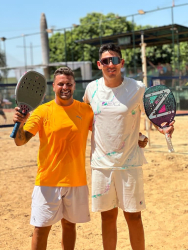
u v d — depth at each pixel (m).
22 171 7.21
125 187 2.97
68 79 2.92
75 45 35.97
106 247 3.15
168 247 3.65
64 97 2.93
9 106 18.02
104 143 2.99
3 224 4.47
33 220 2.89
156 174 6.48
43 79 3.00
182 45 32.50
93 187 3.07
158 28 19.36
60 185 2.89
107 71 2.91
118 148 2.96
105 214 3.14
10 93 17.81
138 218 3.07
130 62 32.53
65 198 2.95
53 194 2.89
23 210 4.97
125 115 2.93
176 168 6.81
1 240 3.99
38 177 2.94
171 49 34.50
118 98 2.95
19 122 2.80
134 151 3.02
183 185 5.76
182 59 32.03
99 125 3.00
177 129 12.48
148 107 2.98
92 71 22.88
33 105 2.99
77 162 2.95
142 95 3.00
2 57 24.50
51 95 19.88
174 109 2.97
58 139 2.90
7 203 5.26
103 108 2.96
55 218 2.91
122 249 3.63
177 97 18.23
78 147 2.96
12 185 6.21
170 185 5.80
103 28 36.91
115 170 2.98
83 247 3.76
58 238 4.04
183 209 4.69
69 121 2.94
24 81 2.90
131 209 2.98
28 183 6.33
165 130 2.91
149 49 34.66
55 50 37.53
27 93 2.94
